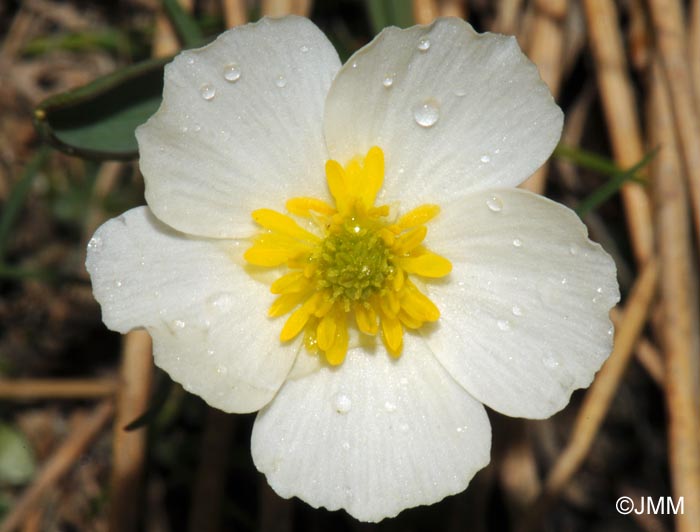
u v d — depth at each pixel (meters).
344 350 0.09
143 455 0.10
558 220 0.09
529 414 0.09
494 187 0.09
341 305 0.09
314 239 0.09
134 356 0.10
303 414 0.09
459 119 0.09
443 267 0.09
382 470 0.09
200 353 0.09
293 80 0.09
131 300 0.09
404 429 0.09
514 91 0.09
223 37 0.09
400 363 0.09
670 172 0.10
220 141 0.09
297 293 0.09
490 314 0.09
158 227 0.09
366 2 0.10
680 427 0.10
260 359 0.09
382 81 0.09
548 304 0.09
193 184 0.09
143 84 0.10
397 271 0.09
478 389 0.09
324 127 0.09
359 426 0.09
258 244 0.09
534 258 0.09
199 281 0.09
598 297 0.09
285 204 0.09
